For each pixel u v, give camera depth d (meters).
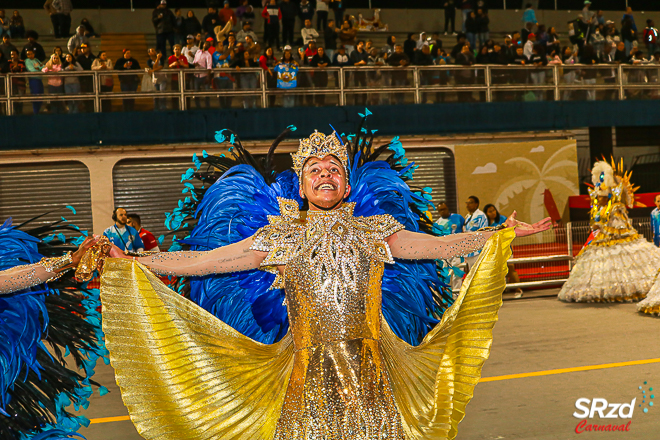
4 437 3.06
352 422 2.60
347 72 14.95
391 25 21.12
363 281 2.76
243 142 14.38
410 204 3.65
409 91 15.38
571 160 16.33
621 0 22.89
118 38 19.28
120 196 14.55
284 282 2.84
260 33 19.52
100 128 13.94
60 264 2.92
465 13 20.39
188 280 3.56
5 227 3.24
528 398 4.90
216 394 2.94
